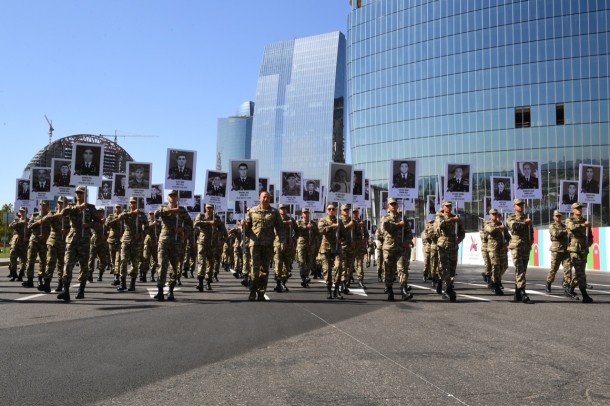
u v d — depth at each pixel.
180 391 4.63
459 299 12.57
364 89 98.31
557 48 80.62
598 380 5.02
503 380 5.02
